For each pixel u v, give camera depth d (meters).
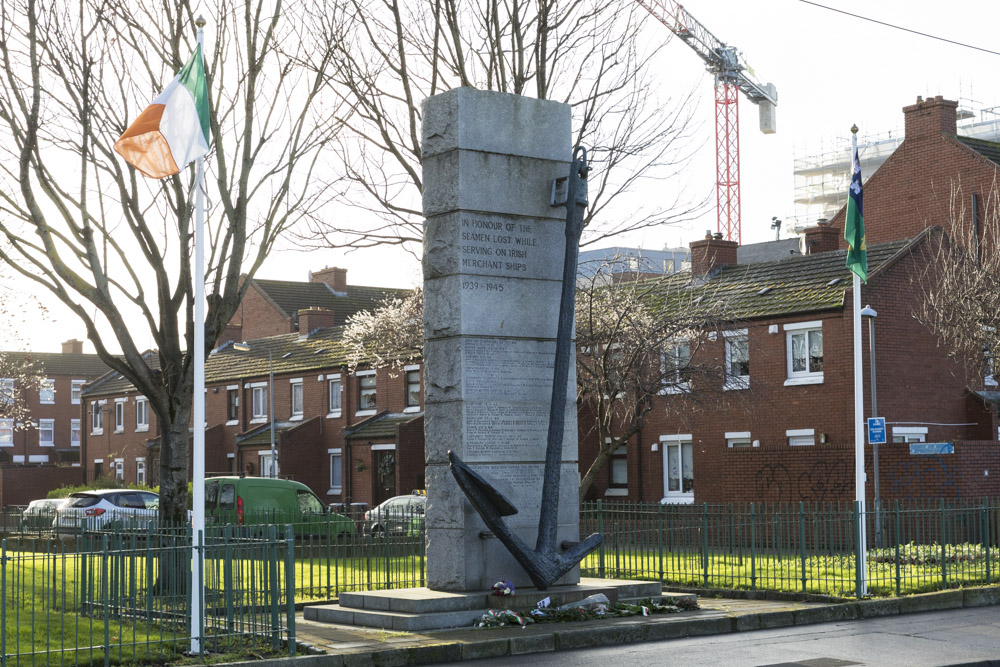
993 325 30.44
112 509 35.91
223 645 13.05
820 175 83.81
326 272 65.88
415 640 13.63
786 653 12.95
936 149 41.84
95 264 18.55
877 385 32.53
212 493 33.28
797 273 36.06
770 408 34.22
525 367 16.23
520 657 13.20
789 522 20.25
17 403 69.69
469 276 15.90
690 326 29.19
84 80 17.78
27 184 17.58
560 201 16.50
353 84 20.47
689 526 22.89
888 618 16.25
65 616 15.24
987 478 28.42
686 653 13.09
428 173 16.34
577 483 16.64
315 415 50.34
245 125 19.02
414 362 46.03
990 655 12.72
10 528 35.41
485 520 15.11
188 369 19.39
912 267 33.94
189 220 19.33
